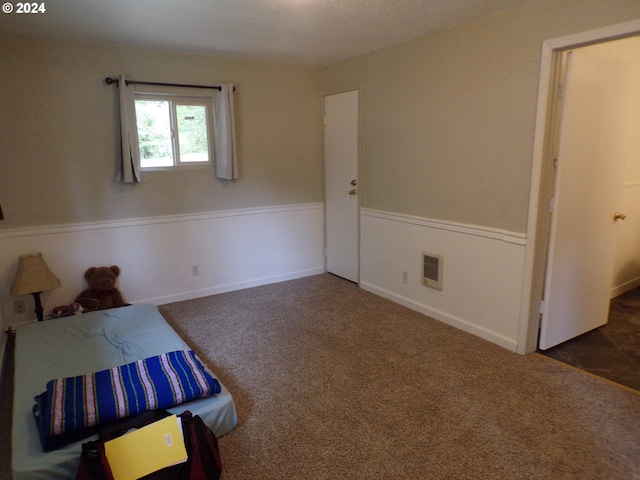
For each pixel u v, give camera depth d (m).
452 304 3.23
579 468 1.76
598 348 2.84
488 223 2.86
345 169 4.21
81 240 3.41
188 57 3.64
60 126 3.21
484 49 2.72
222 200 4.01
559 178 2.52
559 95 2.45
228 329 3.26
